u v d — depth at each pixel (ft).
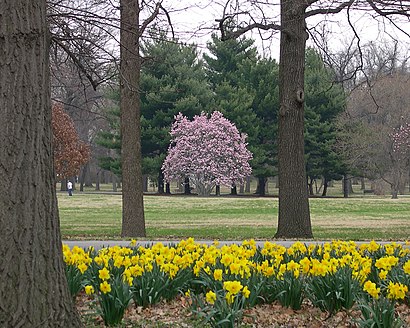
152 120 171.42
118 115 164.14
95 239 55.47
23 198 15.96
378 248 30.42
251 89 178.40
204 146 170.71
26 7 16.34
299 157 55.57
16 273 15.70
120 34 54.24
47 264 16.24
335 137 173.88
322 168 179.22
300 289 22.70
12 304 15.56
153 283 22.94
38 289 15.96
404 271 24.41
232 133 171.01
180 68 166.09
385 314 18.53
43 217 16.29
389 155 169.27
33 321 15.74
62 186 233.96
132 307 23.13
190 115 176.04
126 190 59.82
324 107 174.40
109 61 43.27
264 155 181.16
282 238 54.60
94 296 23.43
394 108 164.55
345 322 21.27
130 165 59.52
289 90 55.16
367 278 24.86
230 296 19.35
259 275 23.71
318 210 120.16
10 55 16.11
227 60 184.55
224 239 56.70
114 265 25.34
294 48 54.70
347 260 24.84
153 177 196.34
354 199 150.10
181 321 21.13
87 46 43.32
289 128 55.36
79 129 234.17
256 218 99.45
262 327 20.76
